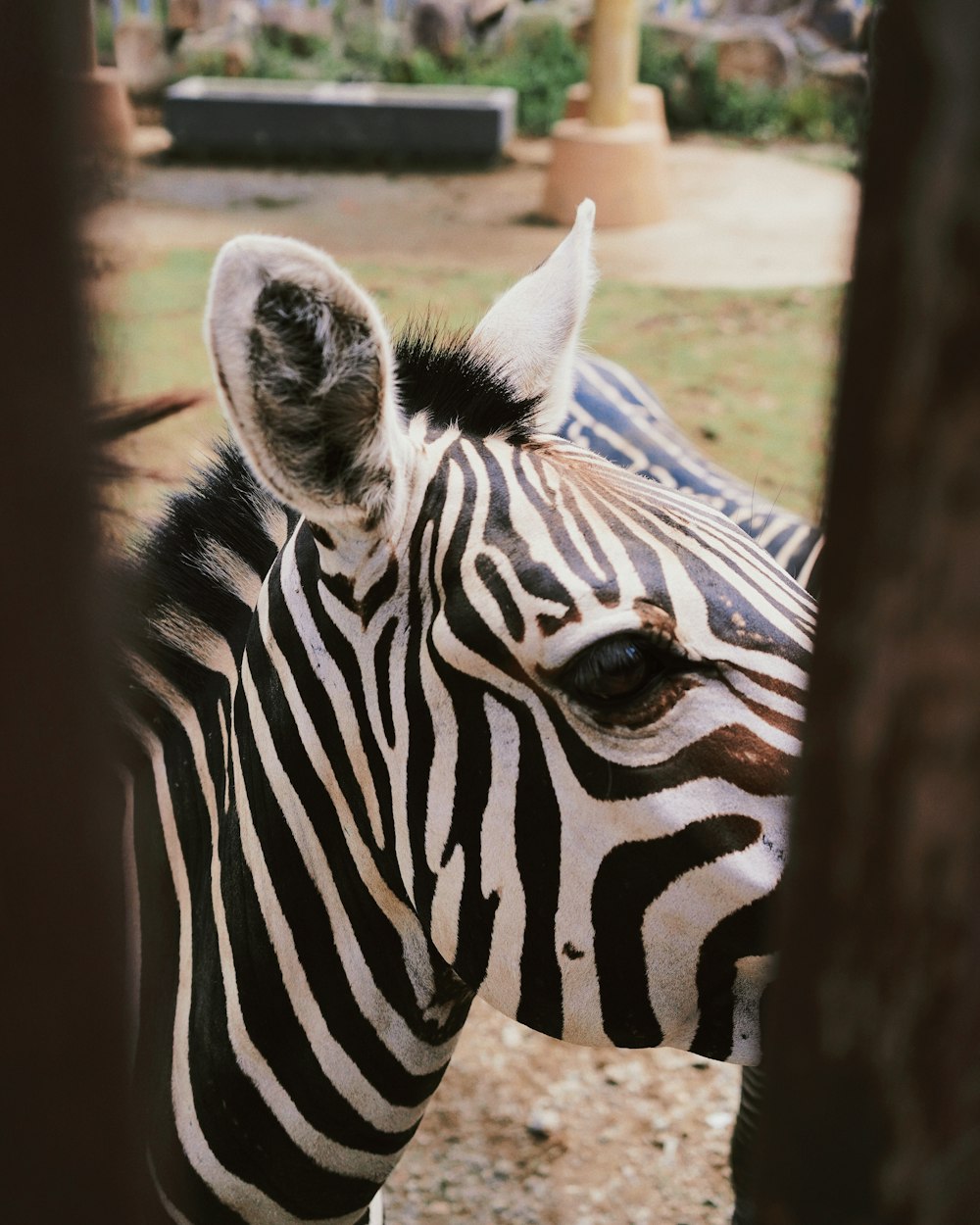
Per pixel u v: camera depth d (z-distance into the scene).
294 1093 1.54
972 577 0.52
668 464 3.23
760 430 6.37
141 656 1.69
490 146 12.35
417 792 1.41
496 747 1.34
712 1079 3.24
